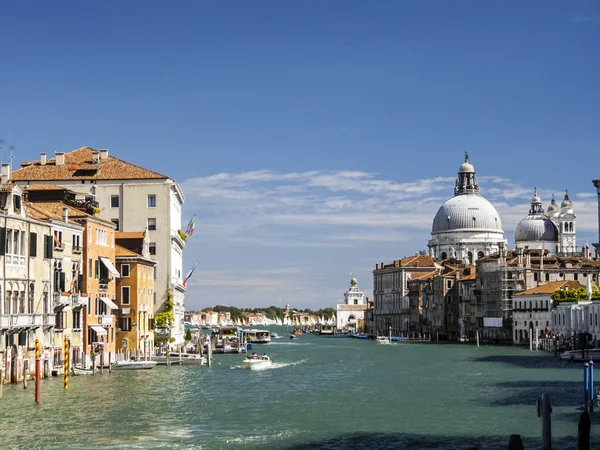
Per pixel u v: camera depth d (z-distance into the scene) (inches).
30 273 2903.5
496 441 2036.2
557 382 3390.7
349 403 2760.8
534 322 7126.0
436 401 2795.3
